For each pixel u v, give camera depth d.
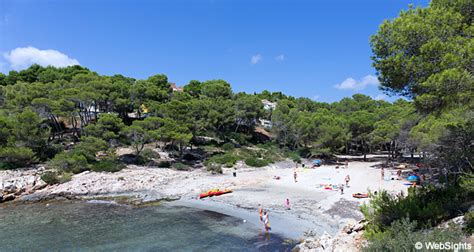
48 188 41.34
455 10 14.29
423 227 14.68
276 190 40.81
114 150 55.84
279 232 25.72
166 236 25.45
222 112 72.25
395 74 15.00
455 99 12.94
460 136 22.08
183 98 76.50
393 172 52.81
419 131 39.47
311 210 31.08
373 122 70.06
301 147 77.25
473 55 11.77
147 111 69.62
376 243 11.91
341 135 66.50
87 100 58.25
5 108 56.38
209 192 39.03
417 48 14.16
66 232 26.66
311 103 114.38
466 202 16.80
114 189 42.19
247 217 30.12
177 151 63.38
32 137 47.78
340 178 48.47
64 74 79.69
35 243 24.20
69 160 46.28
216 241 24.12
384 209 17.05
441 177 23.64
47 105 54.38
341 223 26.19
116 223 29.09
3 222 29.58
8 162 45.62
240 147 73.19
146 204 36.19
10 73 80.94
